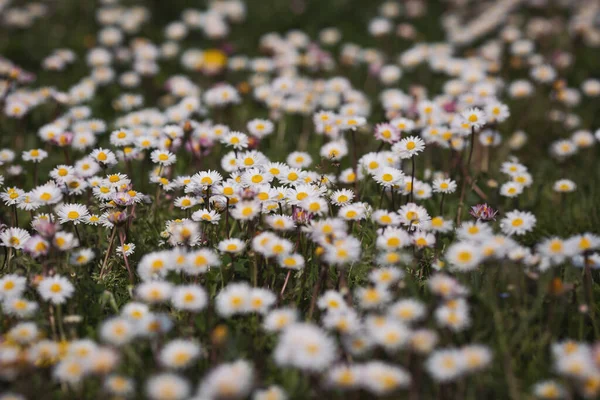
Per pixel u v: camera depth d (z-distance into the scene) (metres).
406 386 0.98
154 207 1.17
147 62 1.57
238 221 1.14
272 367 1.01
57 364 0.99
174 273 1.06
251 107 1.46
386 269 1.04
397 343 0.97
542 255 1.05
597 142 1.35
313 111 1.38
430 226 1.09
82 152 1.29
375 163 1.16
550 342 1.04
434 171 1.27
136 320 1.00
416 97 1.36
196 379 1.01
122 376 0.98
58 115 1.36
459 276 1.07
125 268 1.10
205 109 1.39
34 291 1.05
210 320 1.03
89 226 1.14
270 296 1.02
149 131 1.24
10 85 1.34
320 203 1.08
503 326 1.04
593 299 1.08
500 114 1.22
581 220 1.20
